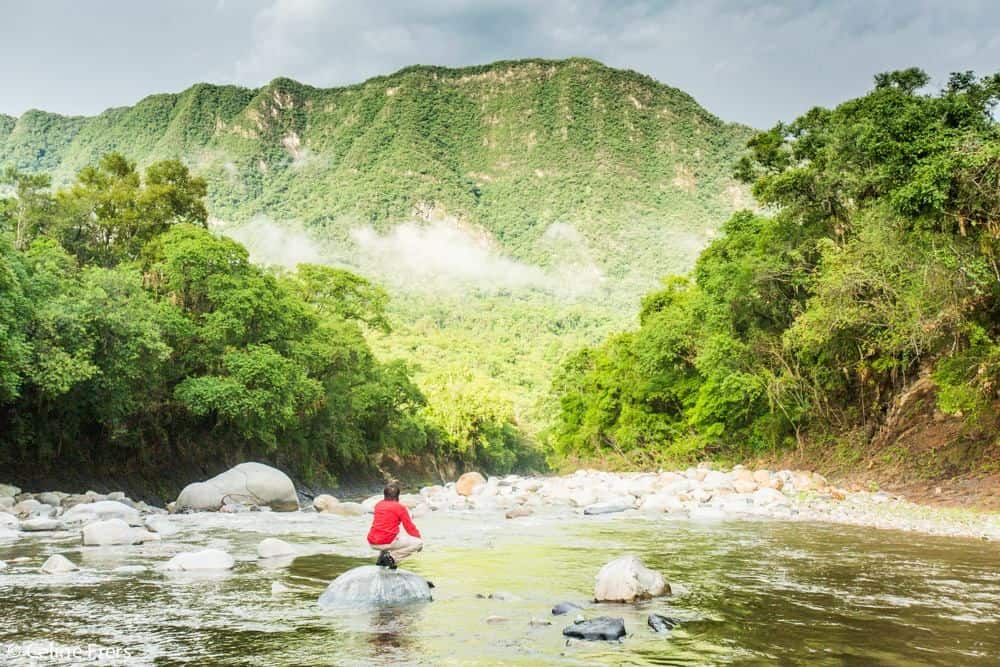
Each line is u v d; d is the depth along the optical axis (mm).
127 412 35094
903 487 28547
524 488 38125
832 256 30516
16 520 20422
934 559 14156
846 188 33781
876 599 10281
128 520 21844
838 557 14445
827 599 10289
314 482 57500
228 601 10211
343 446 61094
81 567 13203
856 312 29391
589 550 15656
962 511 22297
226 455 46469
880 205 29047
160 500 37906
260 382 40344
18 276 29172
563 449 76500
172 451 42125
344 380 59594
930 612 9438
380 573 10602
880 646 7797
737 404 43750
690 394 50719
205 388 37344
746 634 8320
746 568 13070
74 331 29875
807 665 7117
